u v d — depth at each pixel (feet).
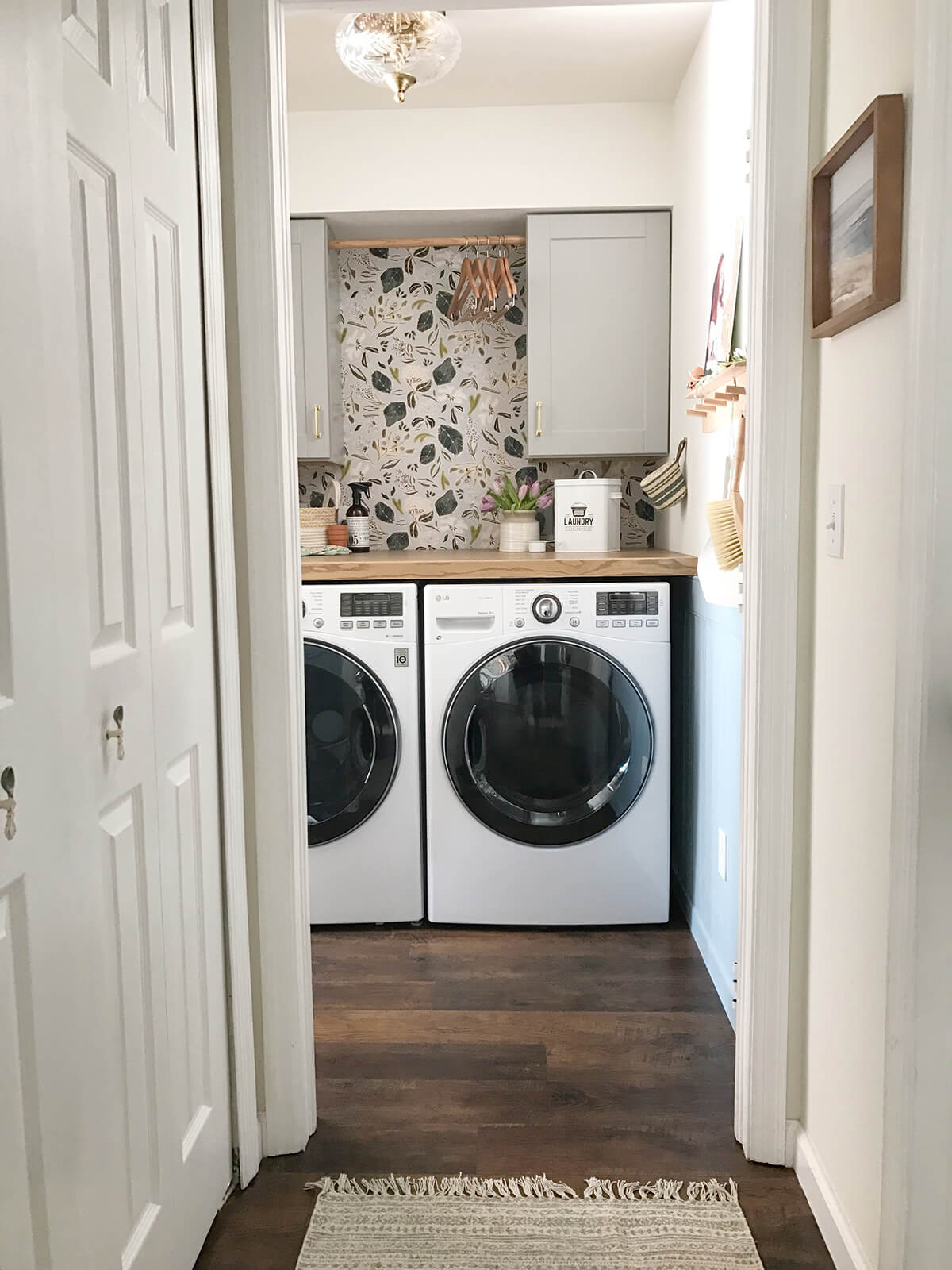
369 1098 6.91
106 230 4.26
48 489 3.55
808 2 5.40
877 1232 4.76
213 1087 5.65
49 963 3.53
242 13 5.61
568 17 8.99
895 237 4.28
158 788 4.83
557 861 9.75
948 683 4.12
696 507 9.73
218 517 5.66
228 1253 5.44
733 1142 6.35
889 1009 4.45
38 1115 3.44
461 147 11.12
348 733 9.75
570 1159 6.20
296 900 6.18
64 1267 3.63
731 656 7.86
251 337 5.81
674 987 8.53
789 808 5.90
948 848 4.18
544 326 11.36
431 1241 5.51
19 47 3.35
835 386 5.31
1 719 3.20
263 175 5.70
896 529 4.43
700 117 9.42
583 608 9.62
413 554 11.51
